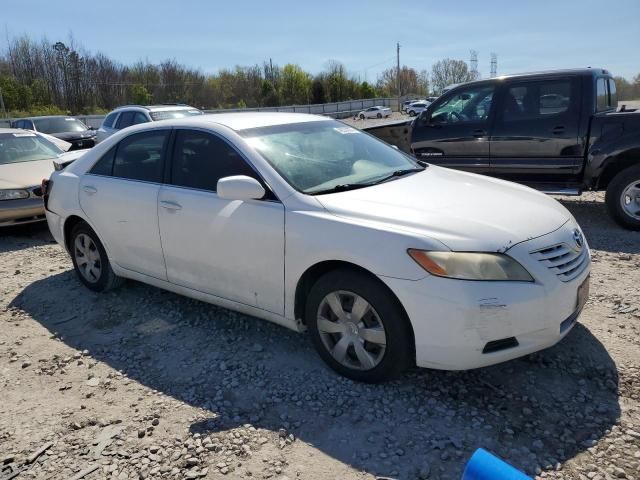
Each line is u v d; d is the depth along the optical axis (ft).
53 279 17.81
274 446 8.89
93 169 15.33
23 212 23.44
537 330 9.36
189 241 12.50
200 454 8.80
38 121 53.52
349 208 10.33
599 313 13.05
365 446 8.76
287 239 10.64
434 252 9.12
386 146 14.62
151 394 10.71
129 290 16.21
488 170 23.97
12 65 172.96
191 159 12.84
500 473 4.93
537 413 9.37
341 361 10.58
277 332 12.95
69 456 8.99
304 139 12.85
